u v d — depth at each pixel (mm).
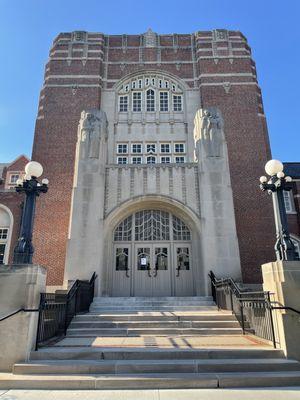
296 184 21125
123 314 10312
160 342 7941
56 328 8664
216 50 22547
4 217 18719
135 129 21062
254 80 21719
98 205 14297
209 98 21141
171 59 23047
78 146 15414
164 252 14875
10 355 6570
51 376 6016
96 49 22844
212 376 5891
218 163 14922
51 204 18203
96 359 6727
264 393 5336
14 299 7070
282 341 6902
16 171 21344
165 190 14922
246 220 17906
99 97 21531
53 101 21031
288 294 7164
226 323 9469
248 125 20281
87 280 12742
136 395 5285
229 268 13281
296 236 19906
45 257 17031
